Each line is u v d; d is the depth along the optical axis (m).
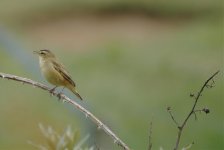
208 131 27.19
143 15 43.62
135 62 35.59
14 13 43.38
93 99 30.56
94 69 34.91
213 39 38.53
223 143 26.70
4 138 26.58
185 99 30.69
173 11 43.88
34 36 41.03
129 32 41.16
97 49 38.06
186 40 38.78
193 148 26.41
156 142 26.58
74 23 42.31
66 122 26.44
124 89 31.78
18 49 23.31
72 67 35.47
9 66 32.19
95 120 8.73
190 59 35.69
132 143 26.36
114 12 43.47
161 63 35.16
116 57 36.34
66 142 9.82
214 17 43.53
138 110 29.30
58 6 43.53
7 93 30.02
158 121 28.11
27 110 28.64
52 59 11.58
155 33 41.12
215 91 30.91
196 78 33.38
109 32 41.12
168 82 32.84
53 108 27.81
